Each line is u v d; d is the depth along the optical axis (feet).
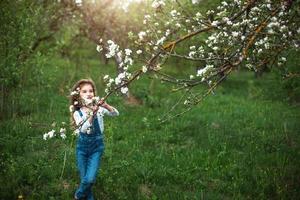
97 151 20.21
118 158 26.12
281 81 36.09
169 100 47.55
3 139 27.12
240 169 25.52
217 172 24.90
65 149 26.40
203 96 16.56
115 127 32.81
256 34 16.92
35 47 46.09
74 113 19.65
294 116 40.83
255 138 32.32
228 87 73.41
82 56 63.72
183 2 21.43
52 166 23.76
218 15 18.16
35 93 41.34
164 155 27.37
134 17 38.40
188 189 22.99
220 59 16.14
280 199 21.97
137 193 21.70
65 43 52.03
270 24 19.33
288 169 25.16
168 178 23.93
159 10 17.87
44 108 37.68
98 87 49.32
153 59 15.76
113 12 42.68
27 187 21.56
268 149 29.71
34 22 37.22
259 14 19.95
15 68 32.60
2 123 31.07
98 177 22.57
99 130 20.12
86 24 47.85
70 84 49.08
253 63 20.03
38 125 31.58
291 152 28.63
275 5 19.22
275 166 26.04
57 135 29.45
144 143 30.42
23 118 33.06
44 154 25.81
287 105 44.32
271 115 41.55
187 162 26.27
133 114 39.01
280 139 31.65
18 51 33.68
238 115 41.78
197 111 42.86
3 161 24.43
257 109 45.65
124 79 16.02
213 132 33.60
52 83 48.34
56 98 41.81
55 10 45.73
